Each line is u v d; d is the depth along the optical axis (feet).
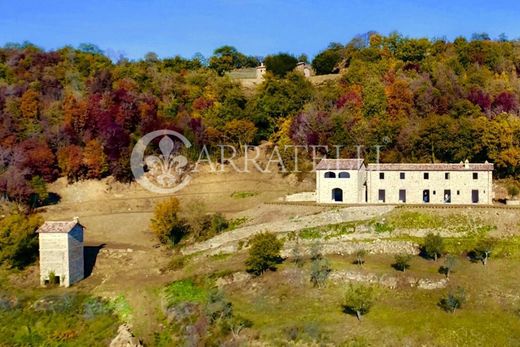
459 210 379.55
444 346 253.44
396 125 520.01
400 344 255.91
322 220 384.47
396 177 419.13
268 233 347.56
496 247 341.62
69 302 333.83
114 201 497.05
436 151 496.64
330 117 548.72
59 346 296.51
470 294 294.25
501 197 442.91
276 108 615.16
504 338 255.91
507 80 622.54
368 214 385.50
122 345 287.48
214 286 333.83
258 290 319.68
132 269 378.73
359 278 315.99
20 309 330.54
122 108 575.79
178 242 406.21
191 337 284.20
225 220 417.08
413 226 370.32
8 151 514.68
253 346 264.93
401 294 300.81
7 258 378.32
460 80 607.78
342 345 256.93
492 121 490.49
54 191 513.45
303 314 288.71
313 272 320.50
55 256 357.41
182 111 621.72
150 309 325.42
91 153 524.93
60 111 601.21
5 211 458.91
